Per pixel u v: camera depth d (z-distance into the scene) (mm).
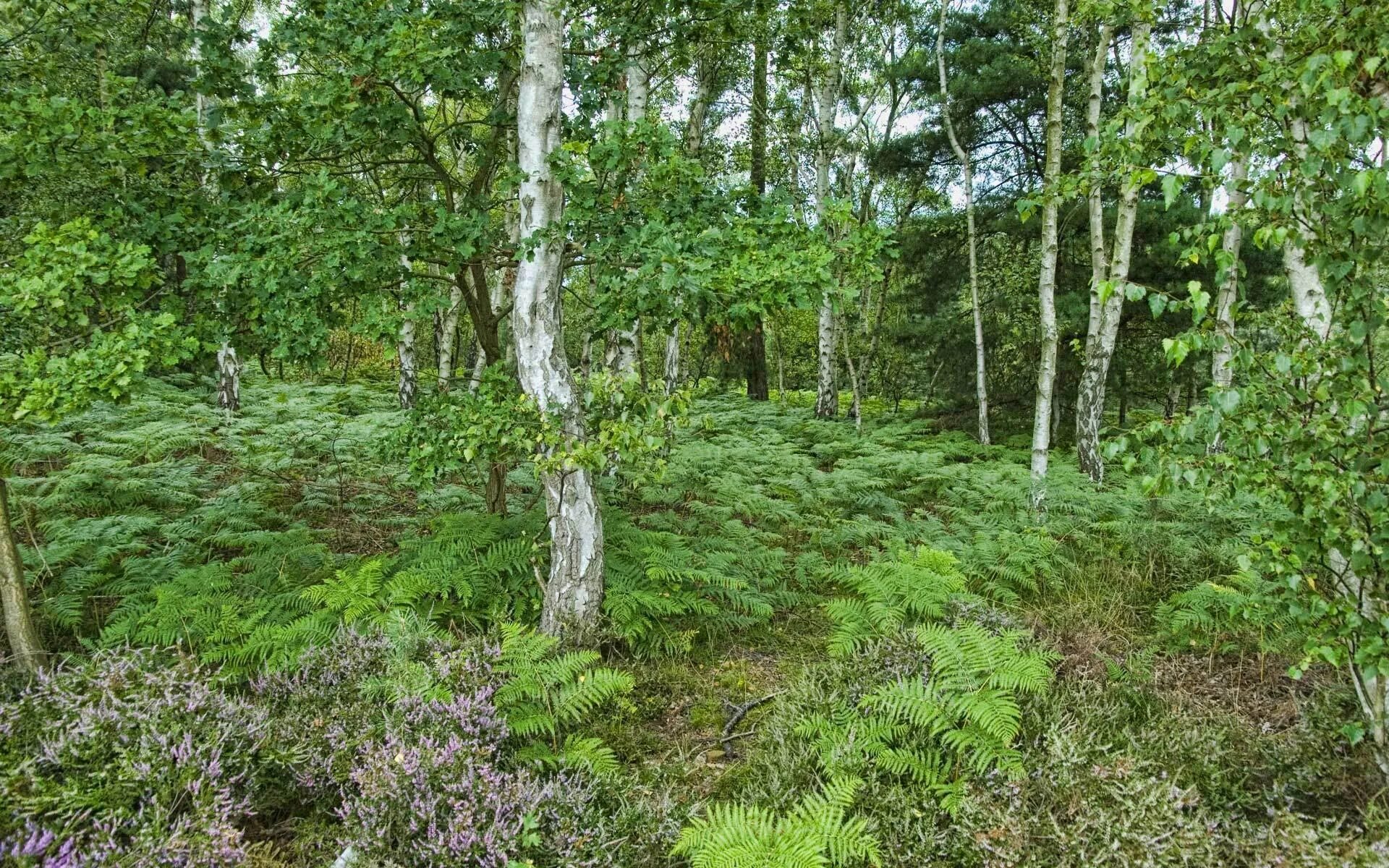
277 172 5254
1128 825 2887
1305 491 2793
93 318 4566
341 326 5125
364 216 4676
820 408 15523
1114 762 3324
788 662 5297
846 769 3535
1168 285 12391
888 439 12859
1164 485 2951
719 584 5805
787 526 8094
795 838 2943
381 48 4582
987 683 3709
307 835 3213
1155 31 6484
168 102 4762
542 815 3219
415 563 5523
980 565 6523
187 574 5211
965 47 13570
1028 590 6410
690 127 12477
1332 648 2889
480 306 6297
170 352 4023
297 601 5195
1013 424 15180
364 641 4254
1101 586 6293
